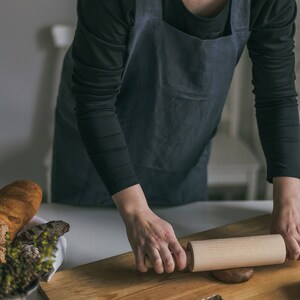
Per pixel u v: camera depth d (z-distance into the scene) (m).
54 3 2.11
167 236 1.08
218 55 1.22
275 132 1.25
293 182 1.23
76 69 1.15
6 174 2.36
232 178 2.12
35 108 2.26
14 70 2.20
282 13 1.17
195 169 1.55
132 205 1.13
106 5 1.07
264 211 1.40
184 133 1.37
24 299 0.90
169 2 1.13
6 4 2.10
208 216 1.38
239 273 1.08
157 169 1.45
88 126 1.16
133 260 1.15
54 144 1.58
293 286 1.08
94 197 1.52
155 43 1.18
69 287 1.07
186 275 1.11
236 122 2.27
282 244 1.10
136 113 1.34
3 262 0.96
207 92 1.29
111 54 1.11
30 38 2.15
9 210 1.11
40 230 1.10
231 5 1.15
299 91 2.16
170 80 1.25
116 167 1.15
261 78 1.25
